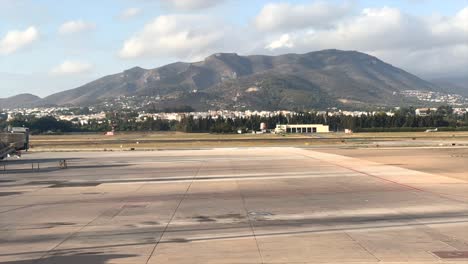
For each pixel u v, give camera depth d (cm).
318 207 2733
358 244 1819
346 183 3928
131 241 1909
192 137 17225
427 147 9325
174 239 1939
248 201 3008
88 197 3303
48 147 11144
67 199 3212
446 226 2148
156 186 3912
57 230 2152
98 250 1767
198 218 2423
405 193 3281
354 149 8981
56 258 1659
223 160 6688
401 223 2227
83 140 15112
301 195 3256
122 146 11300
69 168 5831
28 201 3134
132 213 2602
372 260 1593
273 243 1848
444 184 3784
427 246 1777
